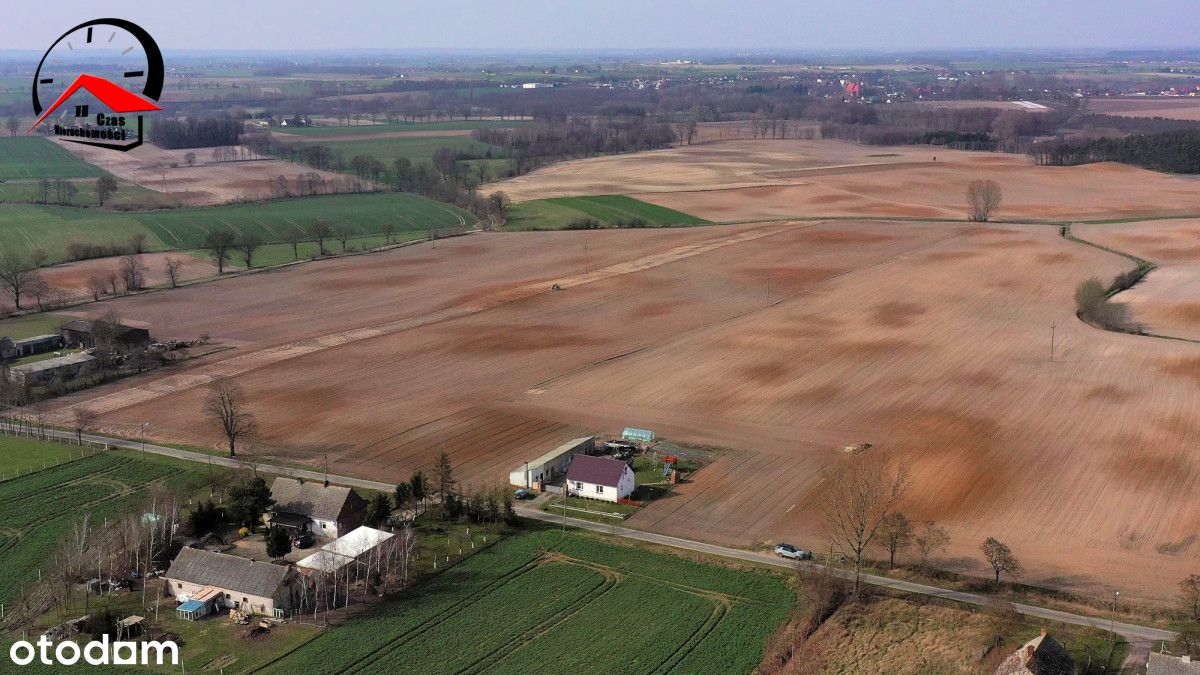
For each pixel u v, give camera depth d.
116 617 79.88
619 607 82.06
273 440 119.62
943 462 110.56
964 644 74.94
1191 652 71.38
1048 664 67.12
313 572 83.31
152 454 114.94
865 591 83.69
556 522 99.06
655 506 102.00
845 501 94.81
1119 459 110.31
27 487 105.62
